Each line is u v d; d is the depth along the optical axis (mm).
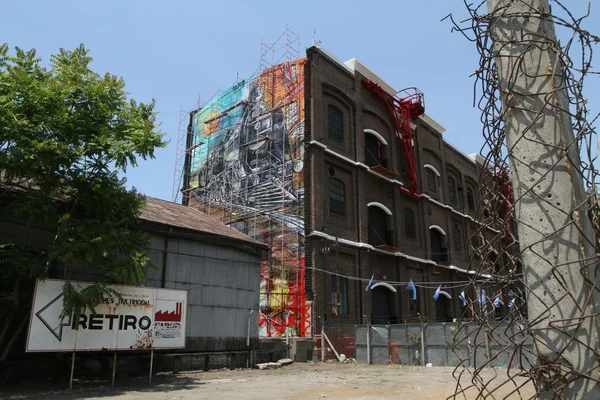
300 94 28016
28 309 12836
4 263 11609
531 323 2600
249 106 31797
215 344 17516
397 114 34719
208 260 17984
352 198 28766
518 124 2957
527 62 2990
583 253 2586
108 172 12875
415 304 31891
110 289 11977
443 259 36875
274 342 21625
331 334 23531
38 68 12328
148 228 16156
